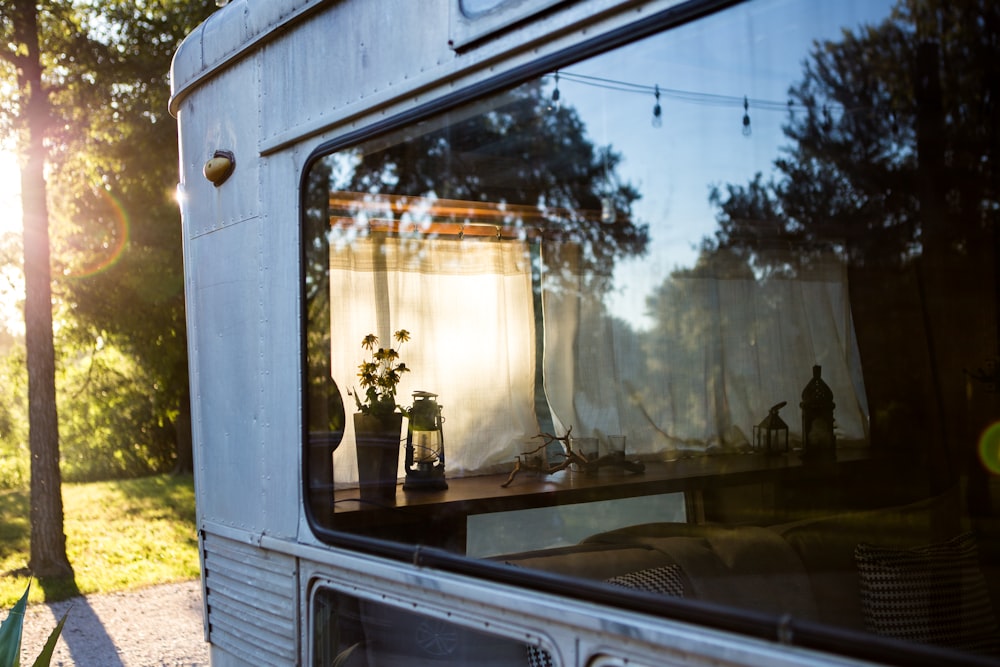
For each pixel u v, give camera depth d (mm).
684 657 1448
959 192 1856
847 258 2074
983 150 1741
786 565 2139
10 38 7566
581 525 2236
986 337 2068
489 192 2002
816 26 1611
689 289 1954
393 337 2297
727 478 2273
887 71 1638
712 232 1787
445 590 1893
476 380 2320
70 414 17188
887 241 2016
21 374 14844
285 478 2424
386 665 2084
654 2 1619
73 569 8102
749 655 1353
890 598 1991
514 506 2225
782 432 2285
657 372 2094
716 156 1724
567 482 2244
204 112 2803
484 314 2281
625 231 1910
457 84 1953
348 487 2279
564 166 1851
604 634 1571
